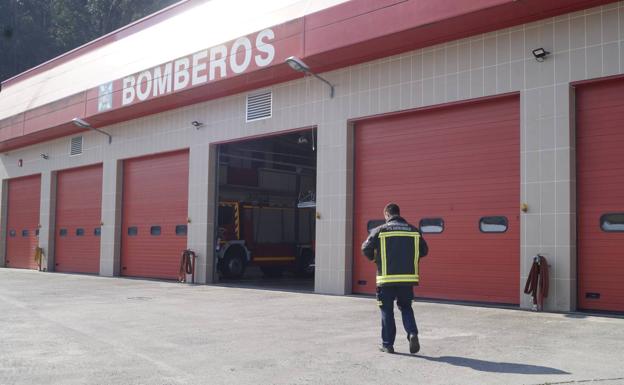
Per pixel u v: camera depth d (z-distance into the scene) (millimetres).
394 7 12211
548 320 9477
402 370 6293
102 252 21891
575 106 10773
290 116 15641
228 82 16266
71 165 24000
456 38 12242
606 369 6160
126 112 20016
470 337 8078
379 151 13852
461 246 12250
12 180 28266
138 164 21141
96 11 60188
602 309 10273
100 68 22406
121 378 6098
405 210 13242
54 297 13852
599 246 10375
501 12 10883
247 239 22250
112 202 21656
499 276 11648
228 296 13930
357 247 14148
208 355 7168
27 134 24375
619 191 10219
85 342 8039
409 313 7059
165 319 10141
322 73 14844
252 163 24609
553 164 10750
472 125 12258
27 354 7281
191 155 18641
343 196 14180
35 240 26328
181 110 19141
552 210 10703
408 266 7070
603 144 10445
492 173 11883
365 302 12469
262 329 9023
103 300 13180
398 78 13305
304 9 14500
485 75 11836
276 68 14914
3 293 14836
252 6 16641
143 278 20250
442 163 12688
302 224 24422
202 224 18062
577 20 10641
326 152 14641
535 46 11141
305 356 7059
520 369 6219
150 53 19797
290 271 24703
